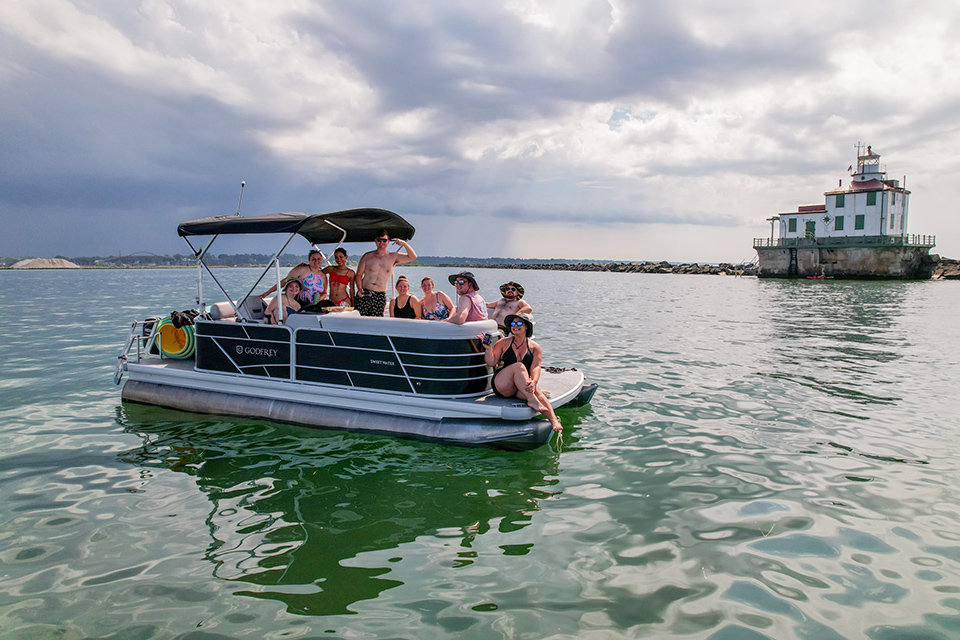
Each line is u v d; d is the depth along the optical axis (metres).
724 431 7.38
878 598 3.76
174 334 9.19
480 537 4.64
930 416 7.99
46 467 6.16
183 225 8.07
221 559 4.27
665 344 14.85
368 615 3.57
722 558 4.28
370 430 7.25
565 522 4.89
